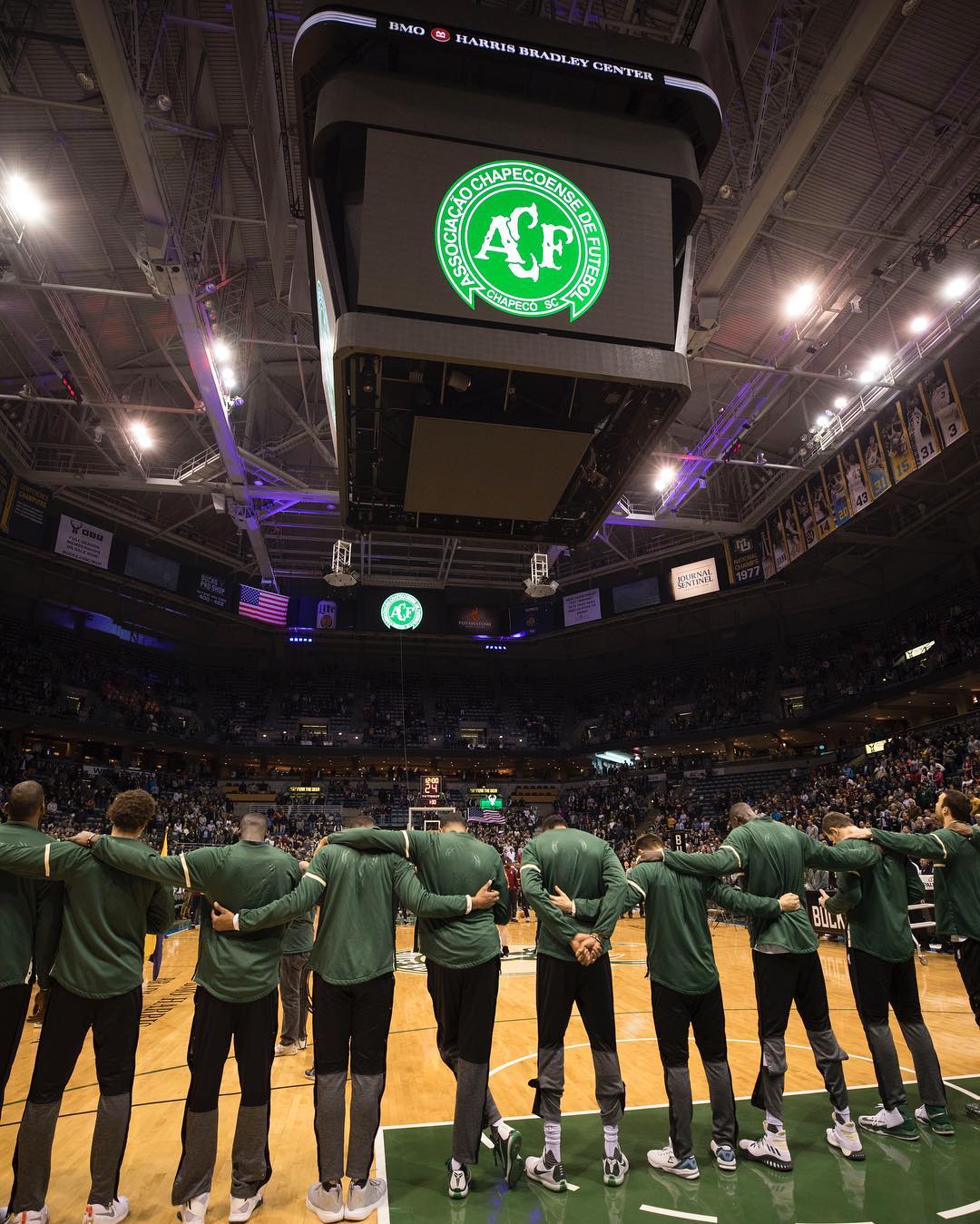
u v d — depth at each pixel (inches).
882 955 164.1
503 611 1515.7
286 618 1427.2
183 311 601.6
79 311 769.6
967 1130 161.0
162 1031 275.7
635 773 1443.2
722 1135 146.3
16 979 126.6
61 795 1058.1
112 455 1027.3
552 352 215.0
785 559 1003.9
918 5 485.7
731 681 1422.2
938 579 1205.1
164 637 1485.0
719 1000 151.9
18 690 1155.9
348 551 1120.2
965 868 176.7
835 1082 153.2
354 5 218.7
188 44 515.8
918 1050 161.9
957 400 691.4
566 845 157.6
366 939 142.4
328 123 217.6
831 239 679.1
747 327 804.6
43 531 1079.6
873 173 613.0
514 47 229.8
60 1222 125.0
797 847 161.9
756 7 455.8
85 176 621.3
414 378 226.8
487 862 152.6
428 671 1644.9
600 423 251.0
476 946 144.2
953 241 650.8
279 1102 187.6
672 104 247.3
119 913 131.6
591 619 1416.1
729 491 1144.2
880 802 820.0
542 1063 146.8
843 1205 129.5
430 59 229.8
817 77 447.5
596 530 311.0
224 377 753.6
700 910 154.3
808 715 1247.5
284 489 939.3
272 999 136.3
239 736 1435.8
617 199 232.1
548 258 222.8
